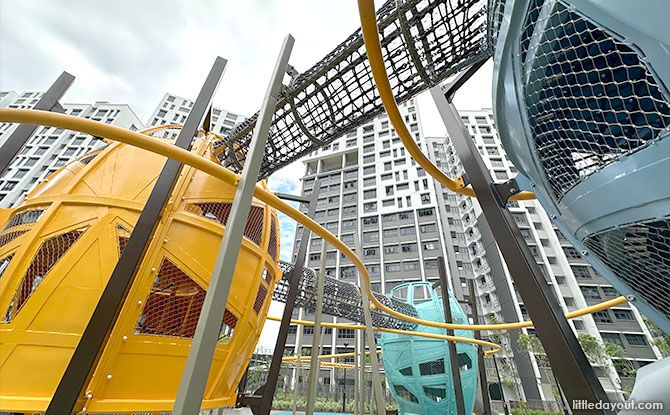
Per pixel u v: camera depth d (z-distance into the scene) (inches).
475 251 1838.1
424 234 1870.1
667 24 47.8
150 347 137.9
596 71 66.2
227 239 77.8
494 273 1601.9
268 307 213.3
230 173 132.9
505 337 1414.9
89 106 2059.5
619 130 66.7
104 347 119.7
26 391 117.6
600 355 1084.5
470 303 568.7
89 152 196.9
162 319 145.4
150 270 145.6
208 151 229.5
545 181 89.7
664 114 56.4
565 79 72.9
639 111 59.3
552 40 70.0
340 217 2178.9
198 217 173.3
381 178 2289.6
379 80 119.7
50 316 129.6
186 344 148.3
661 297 79.1
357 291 495.5
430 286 628.7
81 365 109.1
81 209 157.8
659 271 73.7
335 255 1950.1
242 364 192.4
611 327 1289.4
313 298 453.1
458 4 140.3
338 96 184.4
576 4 61.3
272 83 106.5
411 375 502.0
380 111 183.2
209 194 187.9
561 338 84.7
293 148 220.2
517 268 101.8
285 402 930.7
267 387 242.5
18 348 122.5
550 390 1162.6
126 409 124.8
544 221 1674.5
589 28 63.0
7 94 2117.4
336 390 1047.0
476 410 690.2
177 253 156.6
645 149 59.1
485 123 2274.9
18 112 112.0
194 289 157.9
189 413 57.6
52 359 123.6
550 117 79.0
